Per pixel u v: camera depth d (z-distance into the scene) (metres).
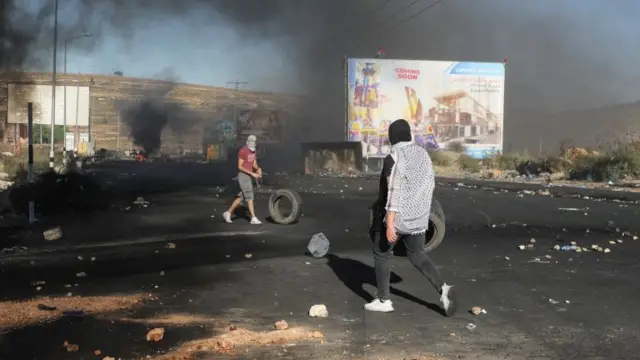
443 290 5.49
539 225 11.76
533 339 4.94
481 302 6.09
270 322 5.37
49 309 5.70
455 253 8.74
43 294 6.36
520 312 5.73
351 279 7.09
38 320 5.36
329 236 10.41
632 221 12.27
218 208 14.73
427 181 5.51
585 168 25.73
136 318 5.46
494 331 5.14
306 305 5.95
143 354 4.49
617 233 10.66
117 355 4.46
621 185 21.77
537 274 7.34
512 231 10.97
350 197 17.81
